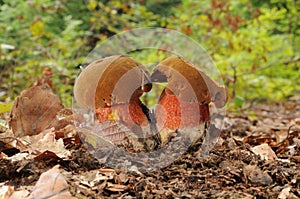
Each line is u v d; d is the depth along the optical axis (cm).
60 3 255
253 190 84
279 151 105
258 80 230
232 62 223
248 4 261
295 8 270
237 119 171
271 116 191
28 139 98
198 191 82
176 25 255
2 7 237
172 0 294
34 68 198
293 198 81
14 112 102
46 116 104
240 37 233
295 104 238
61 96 187
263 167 91
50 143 94
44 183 79
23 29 232
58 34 254
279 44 251
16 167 86
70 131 103
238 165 90
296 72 248
